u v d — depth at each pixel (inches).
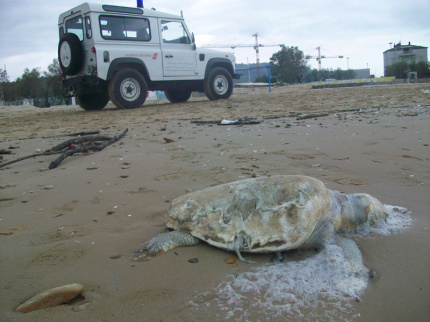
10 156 162.2
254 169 121.3
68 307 52.8
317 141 158.1
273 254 65.0
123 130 206.4
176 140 174.4
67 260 66.3
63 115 312.7
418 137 153.8
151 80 312.0
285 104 302.0
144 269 62.2
